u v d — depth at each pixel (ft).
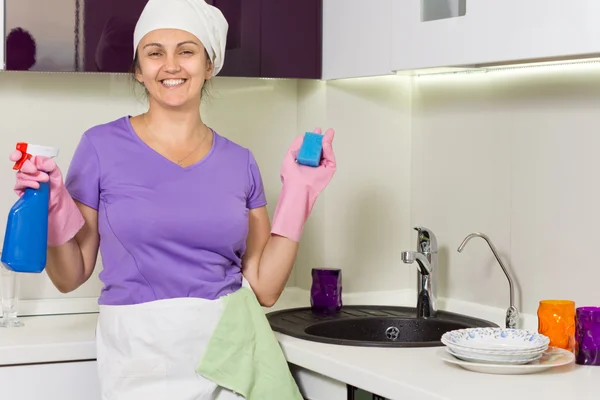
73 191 7.39
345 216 9.91
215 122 10.05
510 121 8.64
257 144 10.25
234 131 10.14
